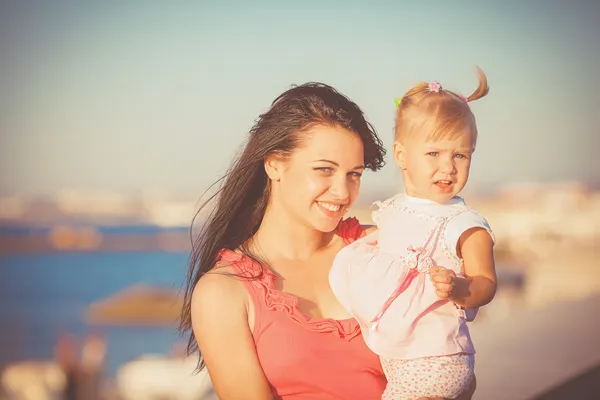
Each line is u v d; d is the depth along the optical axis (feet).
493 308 60.80
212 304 8.27
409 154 8.52
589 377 15.76
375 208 9.17
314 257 9.21
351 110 8.84
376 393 8.50
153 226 601.62
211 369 8.39
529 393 14.08
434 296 8.23
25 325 172.86
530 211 144.25
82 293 246.88
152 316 118.32
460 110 8.32
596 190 263.70
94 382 54.65
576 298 26.68
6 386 69.31
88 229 577.43
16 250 437.17
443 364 8.06
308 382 8.27
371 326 8.32
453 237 8.29
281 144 8.71
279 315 8.32
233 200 9.12
